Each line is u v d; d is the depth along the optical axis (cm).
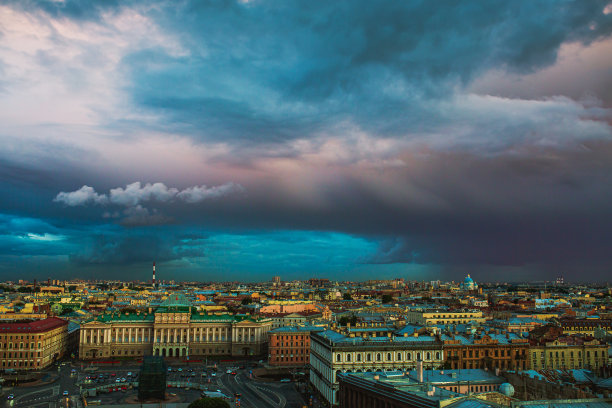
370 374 19362
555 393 18088
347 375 19438
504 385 16200
